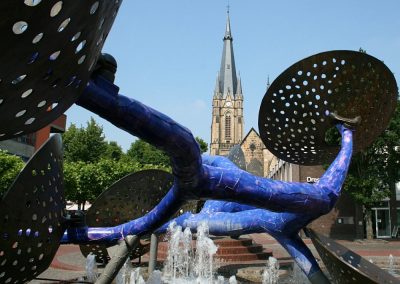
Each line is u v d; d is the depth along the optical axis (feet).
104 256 34.14
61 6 7.77
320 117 25.43
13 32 7.63
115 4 9.29
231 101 326.44
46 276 38.11
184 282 35.73
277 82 24.77
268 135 26.58
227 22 340.39
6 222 15.16
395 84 24.32
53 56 8.63
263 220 24.14
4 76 8.23
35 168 16.14
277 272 40.16
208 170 16.74
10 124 9.63
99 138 159.63
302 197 19.33
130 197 27.58
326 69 24.34
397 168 90.27
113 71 13.33
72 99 10.46
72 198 113.70
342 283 20.38
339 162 22.61
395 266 51.29
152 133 13.94
